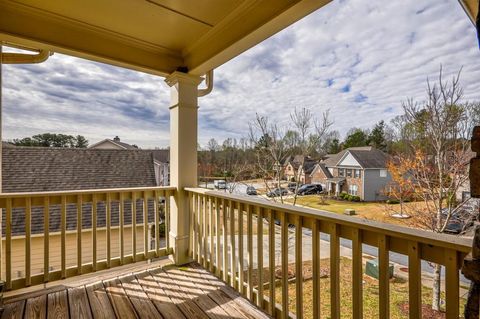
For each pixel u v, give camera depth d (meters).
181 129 3.02
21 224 4.74
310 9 1.79
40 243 4.80
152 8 2.18
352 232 1.38
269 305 1.95
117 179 6.56
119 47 2.70
